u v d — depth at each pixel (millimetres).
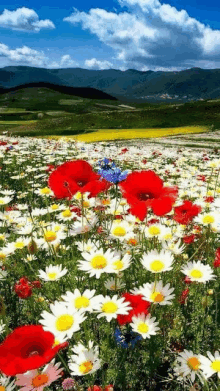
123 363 2133
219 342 2314
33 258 3123
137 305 2096
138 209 2051
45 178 8312
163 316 2543
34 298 2652
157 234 3102
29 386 1505
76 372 1743
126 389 2115
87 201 3385
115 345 2215
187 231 3793
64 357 2389
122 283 2543
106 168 2992
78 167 2418
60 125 61156
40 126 61938
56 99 199250
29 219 3969
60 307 1832
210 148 28234
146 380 2244
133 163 13125
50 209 4258
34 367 1244
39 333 1384
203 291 2857
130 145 29109
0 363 1247
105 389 1928
